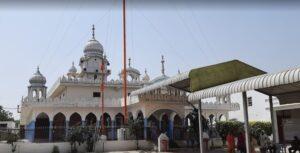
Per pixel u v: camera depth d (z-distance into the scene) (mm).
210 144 30844
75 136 27328
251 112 38281
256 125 31906
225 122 32562
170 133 31844
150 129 30438
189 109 32375
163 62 45531
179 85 21109
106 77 47469
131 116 35375
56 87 41719
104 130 30203
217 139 31531
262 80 11359
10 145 25484
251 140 17578
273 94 16016
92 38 49594
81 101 34750
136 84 42375
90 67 47344
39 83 48375
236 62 18203
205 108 35688
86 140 27719
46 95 50688
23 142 26328
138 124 29609
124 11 31297
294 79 10078
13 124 63781
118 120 36500
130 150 28594
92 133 28219
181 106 31922
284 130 27891
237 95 40938
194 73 17047
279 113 28312
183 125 31594
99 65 47562
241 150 17688
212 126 33125
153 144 28891
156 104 30859
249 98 38875
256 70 18578
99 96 41094
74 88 40094
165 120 34312
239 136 17953
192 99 16078
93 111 35281
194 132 28188
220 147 30359
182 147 29188
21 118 43000
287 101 15805
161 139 26734
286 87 14430
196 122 27766
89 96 40562
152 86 25109
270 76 11164
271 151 16484
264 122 33156
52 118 33625
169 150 27016
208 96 14688
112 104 35812
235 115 40750
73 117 36906
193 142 28500
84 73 46969
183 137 31156
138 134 29641
